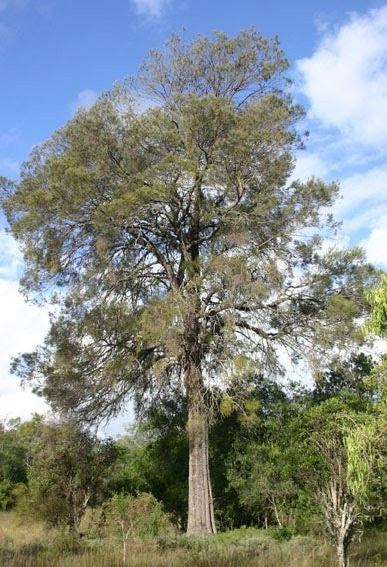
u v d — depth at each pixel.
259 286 18.58
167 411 24.47
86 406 21.33
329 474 11.17
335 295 20.05
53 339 21.00
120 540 15.59
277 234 20.72
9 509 31.64
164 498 24.22
